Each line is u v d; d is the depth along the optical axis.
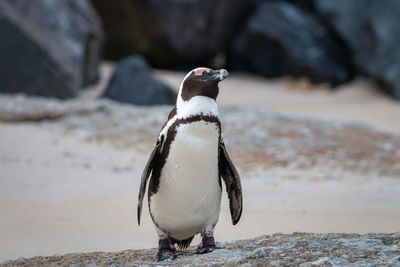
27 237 12.08
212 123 8.75
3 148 21.77
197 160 8.73
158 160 9.10
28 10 32.84
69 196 16.12
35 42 32.03
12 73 32.12
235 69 50.03
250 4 48.31
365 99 42.38
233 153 21.69
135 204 15.41
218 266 8.21
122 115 26.48
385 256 8.34
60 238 12.06
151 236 12.39
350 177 19.08
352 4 45.50
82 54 34.81
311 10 49.03
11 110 26.12
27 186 17.14
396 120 35.62
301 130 24.83
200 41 47.09
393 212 14.71
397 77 41.94
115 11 45.09
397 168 20.31
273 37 46.06
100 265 8.92
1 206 14.80
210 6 45.59
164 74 45.28
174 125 8.84
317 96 43.06
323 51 45.81
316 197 16.36
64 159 20.73
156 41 46.03
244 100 40.75
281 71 47.28
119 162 20.64
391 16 43.66
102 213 14.41
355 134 24.94
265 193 16.77
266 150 22.08
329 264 7.99
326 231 12.77
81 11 36.69
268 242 9.77
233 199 9.82
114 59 47.22
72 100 32.25
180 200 8.92
